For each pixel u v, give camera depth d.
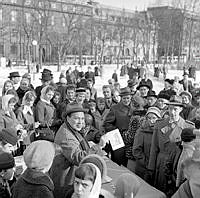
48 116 6.70
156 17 64.44
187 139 3.84
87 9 66.50
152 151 4.88
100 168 3.16
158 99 6.38
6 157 3.18
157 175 4.78
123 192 3.13
